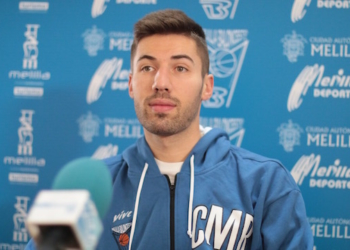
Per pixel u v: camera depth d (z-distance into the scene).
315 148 1.56
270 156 1.57
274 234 1.07
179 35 1.12
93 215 0.42
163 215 1.09
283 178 1.14
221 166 1.16
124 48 1.62
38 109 1.63
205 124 1.59
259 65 1.57
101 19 1.62
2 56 1.64
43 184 1.63
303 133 1.56
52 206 0.39
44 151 1.63
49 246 0.38
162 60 1.10
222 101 1.58
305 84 1.56
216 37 1.58
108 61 1.62
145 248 1.06
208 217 1.08
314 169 1.56
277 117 1.56
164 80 1.07
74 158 1.63
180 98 1.08
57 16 1.63
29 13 1.63
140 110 1.11
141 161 1.18
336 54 1.55
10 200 1.64
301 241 1.06
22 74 1.63
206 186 1.12
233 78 1.58
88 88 1.63
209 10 1.58
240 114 1.58
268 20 1.57
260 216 1.09
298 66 1.56
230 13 1.58
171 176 1.16
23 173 1.64
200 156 1.17
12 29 1.64
